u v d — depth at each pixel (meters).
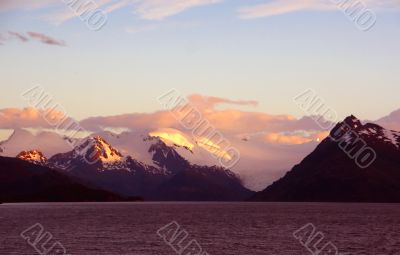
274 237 127.06
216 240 120.19
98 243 113.38
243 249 105.94
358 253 101.94
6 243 112.94
